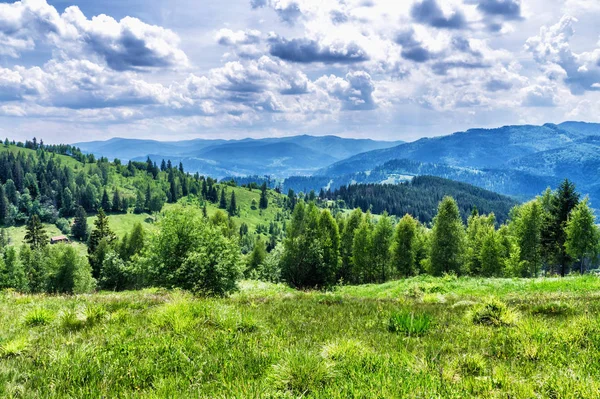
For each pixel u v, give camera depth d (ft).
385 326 29.55
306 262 181.47
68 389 15.83
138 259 84.53
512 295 58.13
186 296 39.68
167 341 22.12
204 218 86.69
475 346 22.72
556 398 14.34
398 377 16.34
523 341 21.91
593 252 176.55
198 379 17.06
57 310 35.17
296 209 289.74
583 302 39.75
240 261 75.05
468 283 82.89
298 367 16.70
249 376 17.29
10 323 29.89
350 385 15.23
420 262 210.18
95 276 281.33
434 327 28.48
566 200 190.49
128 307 37.11
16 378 17.07
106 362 19.01
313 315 35.63
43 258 269.03
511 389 15.08
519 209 236.63
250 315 28.99
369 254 219.20
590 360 18.06
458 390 14.98
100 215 323.98
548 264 215.31
